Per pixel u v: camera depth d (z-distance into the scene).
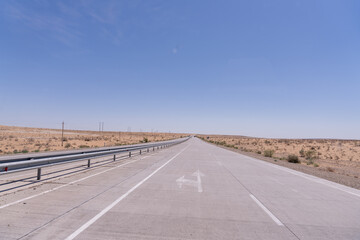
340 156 43.12
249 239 4.55
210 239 4.48
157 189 8.73
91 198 7.13
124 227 4.93
